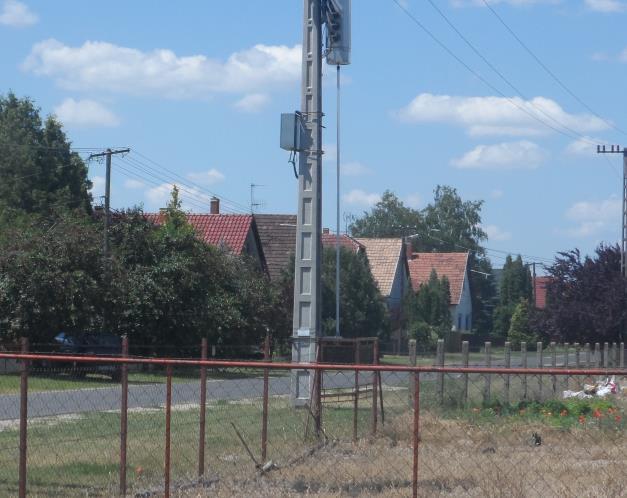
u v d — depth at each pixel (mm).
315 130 21438
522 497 11969
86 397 21016
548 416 21422
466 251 114688
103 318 37438
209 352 40906
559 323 54281
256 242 64875
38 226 42062
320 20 21547
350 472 13516
